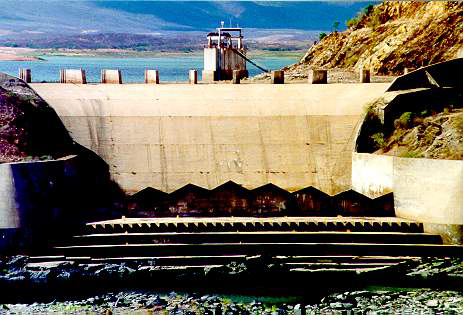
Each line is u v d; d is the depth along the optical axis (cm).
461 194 6212
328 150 7094
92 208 6750
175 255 6231
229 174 7025
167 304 5669
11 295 5916
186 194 6606
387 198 6575
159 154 7125
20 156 6575
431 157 6488
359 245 6194
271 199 6594
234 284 6050
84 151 7094
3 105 6862
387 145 6912
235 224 6328
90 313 5516
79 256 6222
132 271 6056
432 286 5919
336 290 5900
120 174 7062
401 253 6203
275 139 7169
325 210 6606
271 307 5594
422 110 7000
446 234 6241
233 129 7225
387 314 5409
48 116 7131
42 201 6303
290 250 6209
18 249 6212
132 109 7344
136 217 6612
